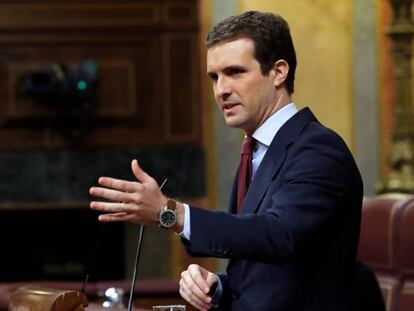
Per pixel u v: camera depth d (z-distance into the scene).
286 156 7.40
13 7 23.80
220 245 6.75
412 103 20.84
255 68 7.45
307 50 24.41
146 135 24.27
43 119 23.92
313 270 7.32
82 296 7.42
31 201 24.06
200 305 7.47
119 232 24.50
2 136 23.95
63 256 24.67
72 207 24.30
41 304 7.33
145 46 24.22
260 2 24.22
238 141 24.30
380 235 14.95
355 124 24.41
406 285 14.52
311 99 24.42
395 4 20.92
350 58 24.41
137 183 6.65
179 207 6.78
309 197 7.01
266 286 7.34
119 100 24.16
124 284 14.28
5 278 24.61
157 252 24.30
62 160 24.06
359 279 10.50
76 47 24.00
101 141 24.12
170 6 24.16
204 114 24.33
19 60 23.84
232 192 8.14
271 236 6.79
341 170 7.21
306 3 24.33
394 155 20.58
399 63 20.83
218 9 24.16
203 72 24.27
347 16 24.41
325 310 7.28
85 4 24.00
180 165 24.25
